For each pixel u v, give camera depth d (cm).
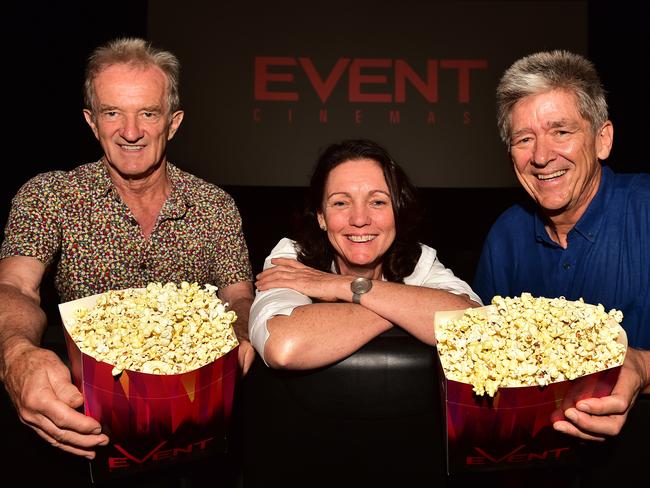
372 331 125
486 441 99
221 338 100
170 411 96
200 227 188
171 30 559
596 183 162
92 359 92
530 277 179
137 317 99
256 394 123
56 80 573
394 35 559
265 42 561
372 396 119
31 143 582
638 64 576
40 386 97
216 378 98
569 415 98
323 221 162
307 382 121
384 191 152
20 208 173
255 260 515
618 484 112
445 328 104
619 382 103
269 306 132
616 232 162
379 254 156
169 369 94
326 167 155
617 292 162
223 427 104
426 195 624
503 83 155
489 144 567
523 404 96
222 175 571
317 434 122
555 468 113
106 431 97
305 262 165
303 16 559
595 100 150
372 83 563
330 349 119
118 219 182
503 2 555
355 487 121
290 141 568
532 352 97
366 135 567
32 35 561
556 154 150
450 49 560
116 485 112
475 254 495
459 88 563
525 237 180
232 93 564
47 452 112
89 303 105
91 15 566
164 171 185
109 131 172
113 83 170
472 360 97
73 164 593
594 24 573
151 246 185
